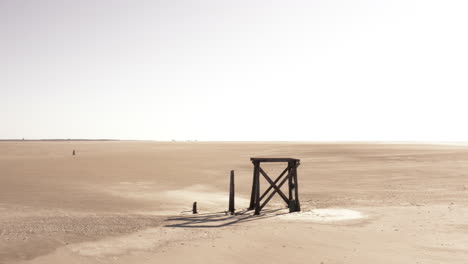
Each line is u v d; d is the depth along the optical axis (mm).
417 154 62781
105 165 49781
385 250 11297
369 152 69688
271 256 10711
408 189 28750
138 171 43594
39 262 10125
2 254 10852
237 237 13281
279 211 21562
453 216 17000
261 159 22250
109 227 15320
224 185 34438
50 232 14023
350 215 18406
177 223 16641
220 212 21422
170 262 10195
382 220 16688
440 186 29578
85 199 24922
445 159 53031
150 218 18078
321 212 19672
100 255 10906
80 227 15195
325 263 10000
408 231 14070
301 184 34156
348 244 12094
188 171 44375
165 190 30688
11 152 81688
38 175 37875
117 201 24594
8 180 33688
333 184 33375
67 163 51906
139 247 11867
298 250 11359
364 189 29906
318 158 59250
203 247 11797
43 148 108125
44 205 22094
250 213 20719
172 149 99812
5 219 17125
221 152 80625
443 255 10656
